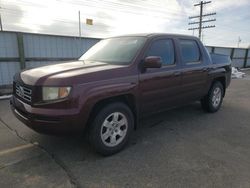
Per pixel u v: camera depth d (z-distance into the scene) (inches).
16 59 343.9
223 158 129.0
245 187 102.2
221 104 254.8
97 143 124.9
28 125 120.7
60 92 111.0
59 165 120.0
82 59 169.2
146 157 129.7
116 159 127.4
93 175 111.1
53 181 106.0
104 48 168.9
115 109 129.6
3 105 253.3
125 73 132.7
